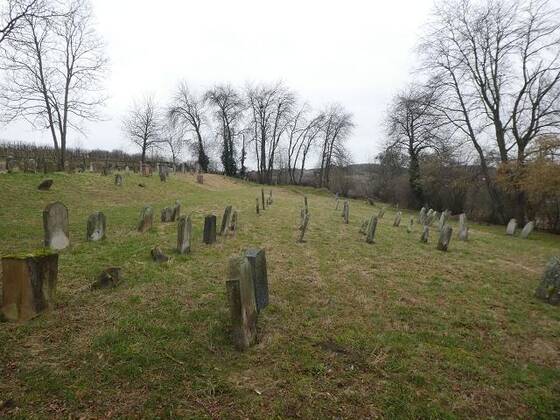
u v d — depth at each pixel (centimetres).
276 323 496
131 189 2173
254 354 409
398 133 3772
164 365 375
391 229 1562
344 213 1758
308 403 332
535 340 507
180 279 640
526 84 2444
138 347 403
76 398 318
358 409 329
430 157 3531
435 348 453
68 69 2656
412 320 541
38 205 1435
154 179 2792
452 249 1195
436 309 597
